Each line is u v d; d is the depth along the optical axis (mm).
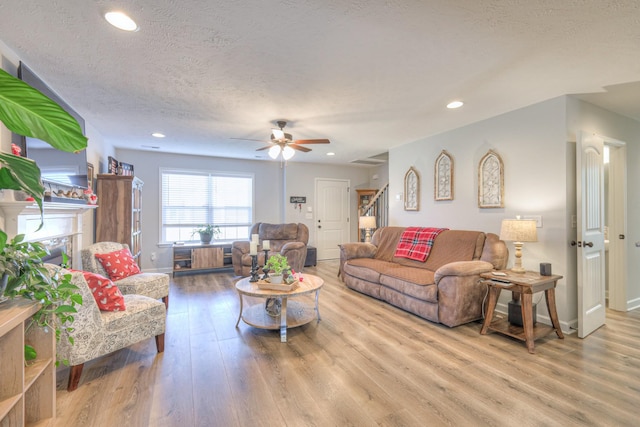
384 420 1702
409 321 3230
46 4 1607
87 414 1738
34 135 1175
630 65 2320
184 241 5965
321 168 7176
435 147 4383
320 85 2686
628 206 3648
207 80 2584
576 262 2998
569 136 2953
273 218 6824
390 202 5324
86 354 1991
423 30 1868
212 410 1784
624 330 2996
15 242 1452
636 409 1791
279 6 1638
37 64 2293
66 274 1666
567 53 2141
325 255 7250
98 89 2775
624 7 1643
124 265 3283
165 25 1812
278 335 2875
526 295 2570
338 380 2107
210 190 6188
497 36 1931
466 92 2854
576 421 1691
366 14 1711
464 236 3635
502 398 1901
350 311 3541
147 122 3793
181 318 3318
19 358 1311
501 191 3459
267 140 4680
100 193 3924
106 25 1810
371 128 4066
